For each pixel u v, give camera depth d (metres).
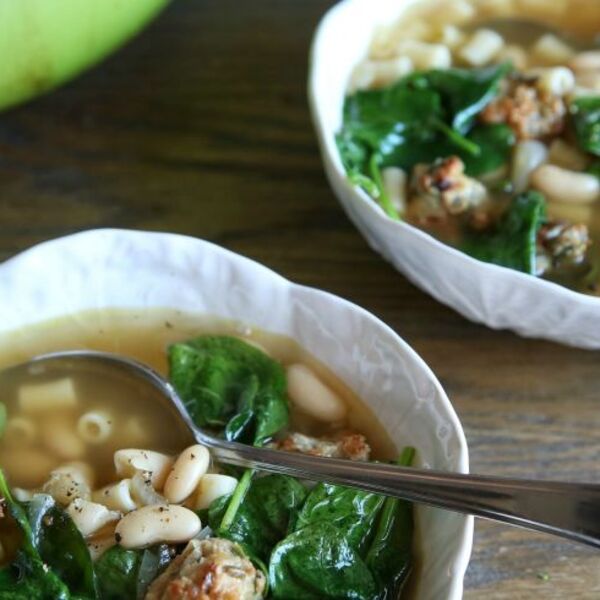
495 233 0.49
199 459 0.43
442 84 0.51
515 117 0.50
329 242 0.51
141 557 0.42
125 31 0.51
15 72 0.50
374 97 0.51
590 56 0.52
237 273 0.45
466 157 0.50
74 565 0.42
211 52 0.56
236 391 0.45
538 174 0.50
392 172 0.50
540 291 0.45
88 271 0.45
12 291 0.45
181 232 0.51
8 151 0.53
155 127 0.54
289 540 0.42
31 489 0.44
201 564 0.41
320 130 0.49
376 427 0.45
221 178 0.53
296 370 0.45
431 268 0.47
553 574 0.45
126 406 0.45
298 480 0.43
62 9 0.49
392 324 0.49
